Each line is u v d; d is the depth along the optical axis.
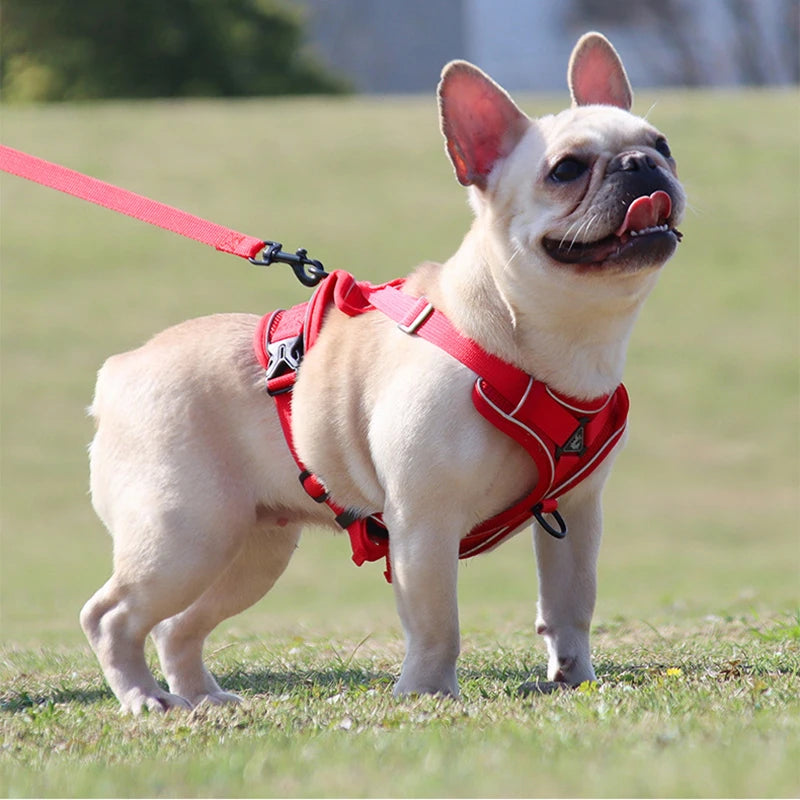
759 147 47.62
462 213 42.78
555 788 5.32
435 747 6.09
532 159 7.43
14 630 15.83
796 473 28.70
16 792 5.77
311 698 8.33
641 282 7.32
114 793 5.66
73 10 71.31
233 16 73.31
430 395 7.52
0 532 25.59
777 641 10.23
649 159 7.21
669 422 31.42
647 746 5.95
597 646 10.93
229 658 10.96
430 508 7.56
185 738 6.92
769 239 41.19
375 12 82.06
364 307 8.21
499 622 13.70
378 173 46.72
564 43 75.94
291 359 8.29
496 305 7.54
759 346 35.19
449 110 7.73
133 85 71.19
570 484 7.89
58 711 8.20
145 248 41.31
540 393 7.48
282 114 54.47
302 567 23.97
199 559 8.26
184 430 8.38
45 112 54.81
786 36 75.94
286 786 5.61
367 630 13.35
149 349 8.84
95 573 22.50
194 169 46.97
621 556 23.33
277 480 8.40
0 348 34.97
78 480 28.70
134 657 8.41
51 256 40.69
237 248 9.04
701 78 76.00
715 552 23.45
